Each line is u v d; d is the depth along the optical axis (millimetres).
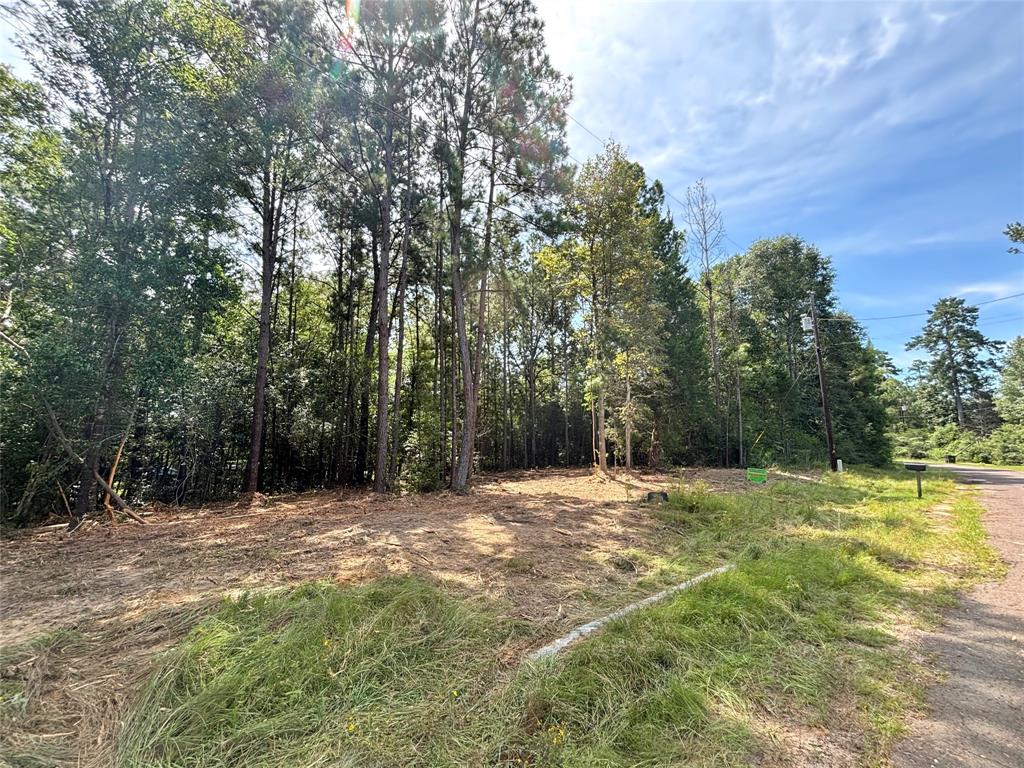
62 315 8172
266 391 13492
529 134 11125
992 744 2270
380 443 12297
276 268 16078
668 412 18281
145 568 5102
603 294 15445
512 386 24469
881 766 2115
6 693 2588
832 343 25844
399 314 15320
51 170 8797
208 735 2248
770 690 2750
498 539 6477
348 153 12164
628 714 2445
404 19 10422
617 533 7070
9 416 7746
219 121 10164
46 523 8602
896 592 4473
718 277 22703
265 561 5285
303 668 2746
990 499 10867
